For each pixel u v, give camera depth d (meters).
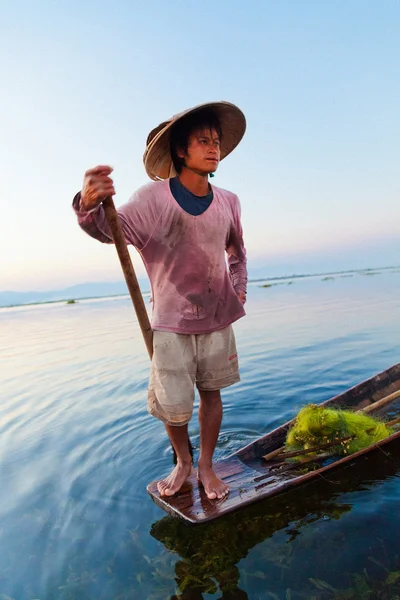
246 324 11.30
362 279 34.41
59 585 2.17
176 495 2.77
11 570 2.31
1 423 4.98
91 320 17.81
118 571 2.23
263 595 1.96
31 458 3.84
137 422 4.45
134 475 3.28
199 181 2.49
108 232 2.26
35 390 6.34
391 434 3.31
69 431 4.44
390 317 9.80
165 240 2.48
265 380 5.55
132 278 2.42
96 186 2.01
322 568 2.08
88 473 3.41
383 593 1.88
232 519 2.57
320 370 5.82
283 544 2.30
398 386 4.36
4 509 2.97
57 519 2.78
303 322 10.52
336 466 2.97
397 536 2.25
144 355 8.13
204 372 2.73
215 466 3.12
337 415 3.26
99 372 7.07
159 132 2.38
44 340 12.16
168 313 2.60
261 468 3.08
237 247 2.92
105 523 2.68
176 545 2.39
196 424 4.27
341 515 2.49
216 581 2.08
